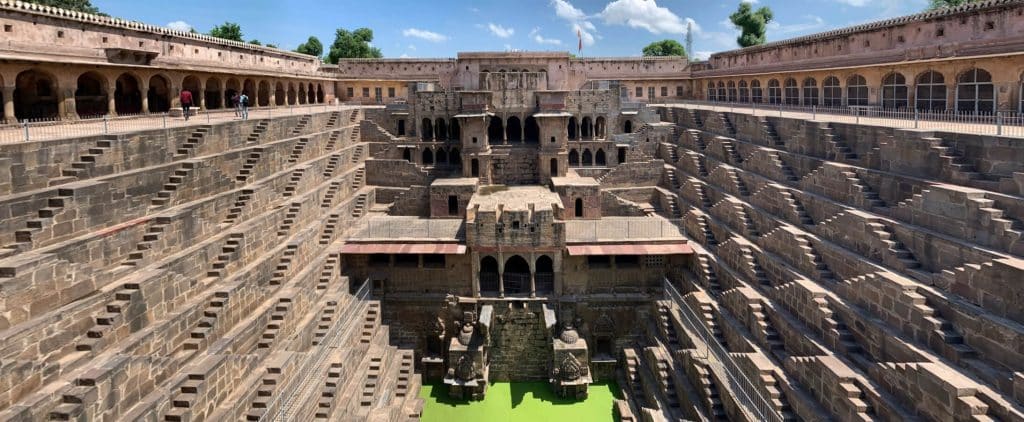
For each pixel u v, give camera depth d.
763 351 31.30
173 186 31.56
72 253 23.59
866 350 26.38
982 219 24.86
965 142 28.62
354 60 80.50
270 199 39.66
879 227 29.66
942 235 26.61
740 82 71.50
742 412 27.84
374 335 40.31
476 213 44.28
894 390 22.91
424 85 61.38
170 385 23.08
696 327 36.53
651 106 66.69
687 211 49.72
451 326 44.09
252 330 30.38
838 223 32.56
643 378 38.41
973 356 22.02
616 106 60.75
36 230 23.28
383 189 57.19
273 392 27.48
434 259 45.28
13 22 37.00
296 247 37.44
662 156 60.47
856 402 23.39
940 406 20.56
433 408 39.28
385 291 45.00
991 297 22.19
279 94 72.00
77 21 41.41
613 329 44.03
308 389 29.59
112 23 44.28
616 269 44.69
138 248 27.27
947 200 26.73
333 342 34.31
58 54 38.66
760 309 33.19
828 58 55.47
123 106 52.16
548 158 57.88
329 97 80.19
